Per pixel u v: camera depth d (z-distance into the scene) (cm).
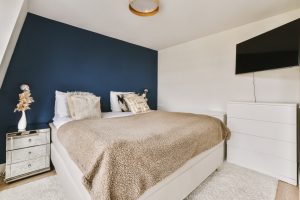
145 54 386
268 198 164
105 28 278
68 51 263
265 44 212
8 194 164
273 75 233
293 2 199
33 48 228
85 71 284
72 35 267
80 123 180
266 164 212
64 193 163
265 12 223
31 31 226
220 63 294
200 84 326
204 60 318
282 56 191
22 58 220
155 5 196
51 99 247
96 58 298
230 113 249
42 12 224
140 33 301
